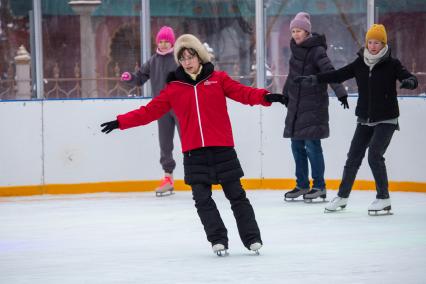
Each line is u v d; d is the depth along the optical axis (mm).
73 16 22781
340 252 12898
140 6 22906
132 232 15352
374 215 16688
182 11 23344
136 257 12867
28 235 15234
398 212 17062
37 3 22219
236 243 14008
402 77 16203
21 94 22438
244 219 12703
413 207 17734
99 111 21484
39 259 12914
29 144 21141
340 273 11312
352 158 17000
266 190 21328
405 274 11195
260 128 21562
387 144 16547
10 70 22391
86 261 12648
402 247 13258
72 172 21375
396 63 16312
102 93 23078
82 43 22859
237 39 23438
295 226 15562
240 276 11242
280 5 23016
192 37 12633
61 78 22797
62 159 21328
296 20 18516
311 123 18438
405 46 22047
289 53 23094
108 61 22984
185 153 12711
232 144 12703
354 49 22797
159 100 12750
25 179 21141
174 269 11828
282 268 11727
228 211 17891
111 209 18422
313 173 18750
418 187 20156
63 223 16562
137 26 23016
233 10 23438
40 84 22406
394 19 22047
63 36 22766
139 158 21656
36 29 22297
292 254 12805
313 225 15633
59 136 21297
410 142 20188
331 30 22969
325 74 16672
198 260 12492
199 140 12539
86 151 21422
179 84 12680
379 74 16297
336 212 17203
